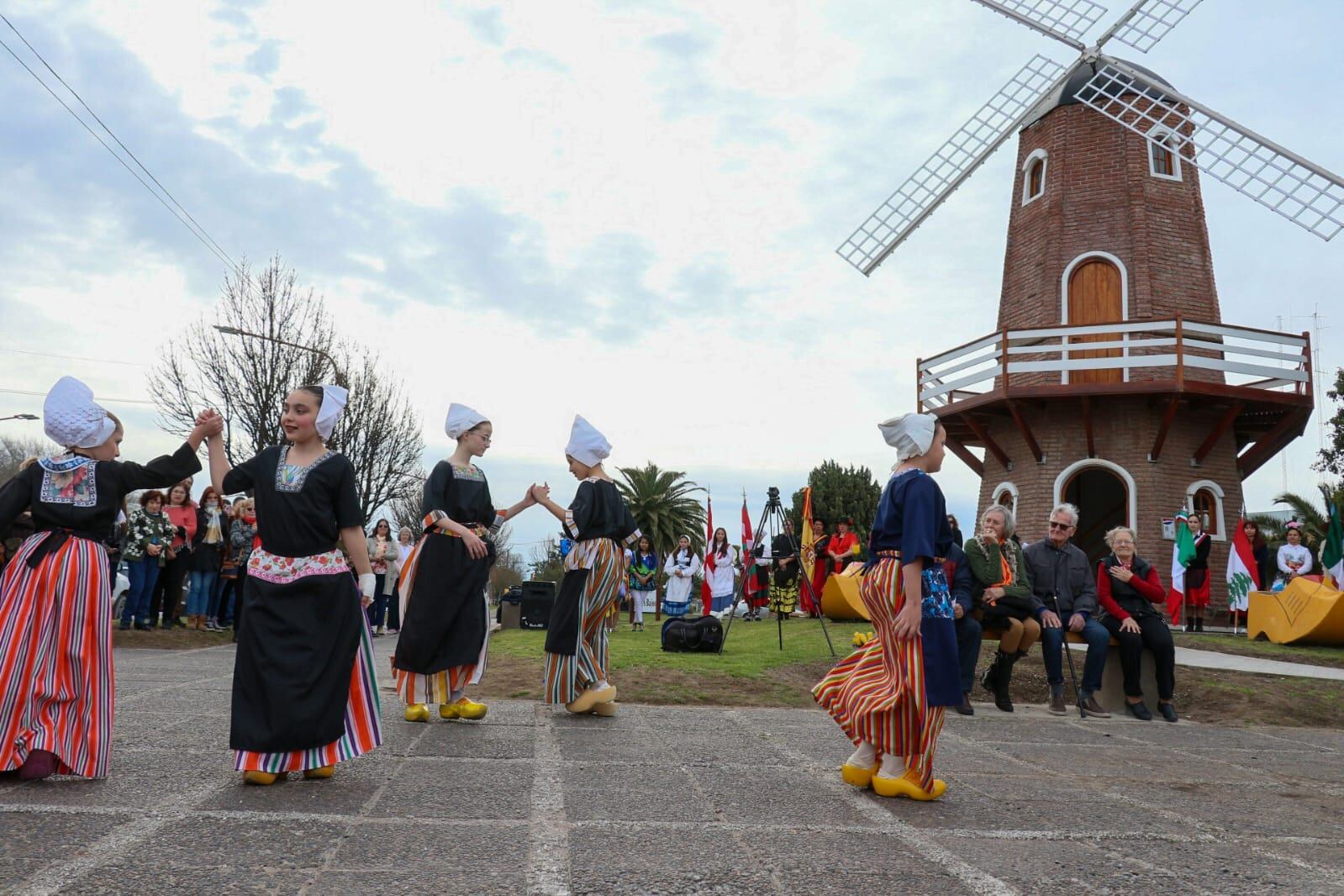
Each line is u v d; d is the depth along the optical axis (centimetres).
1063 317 2089
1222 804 518
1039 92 2266
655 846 377
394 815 408
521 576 5747
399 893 310
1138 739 767
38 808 397
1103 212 2095
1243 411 2017
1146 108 2094
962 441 2317
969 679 893
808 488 1786
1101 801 507
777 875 345
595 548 730
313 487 474
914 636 484
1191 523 1697
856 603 1272
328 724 463
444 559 682
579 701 728
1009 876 356
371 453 3034
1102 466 1980
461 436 707
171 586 1340
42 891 296
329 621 470
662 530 4200
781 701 872
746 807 451
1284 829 462
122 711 660
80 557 464
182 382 2678
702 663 1028
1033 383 2048
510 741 610
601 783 491
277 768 453
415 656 673
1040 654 1140
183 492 1341
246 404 2706
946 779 550
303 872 326
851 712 490
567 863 349
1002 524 905
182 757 511
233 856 340
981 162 2350
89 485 473
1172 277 2050
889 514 495
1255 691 979
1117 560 934
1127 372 1978
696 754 586
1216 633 1617
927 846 394
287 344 2481
